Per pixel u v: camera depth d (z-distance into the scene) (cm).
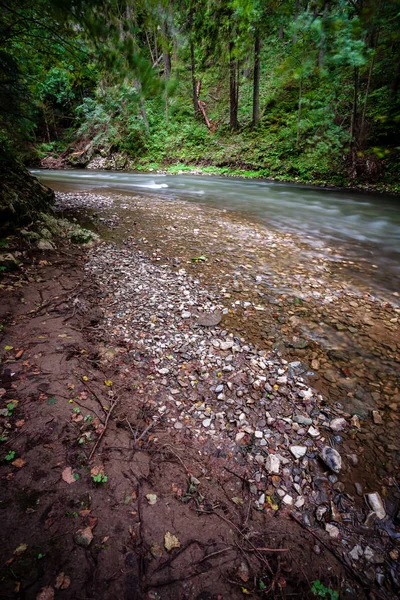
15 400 268
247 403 322
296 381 355
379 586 193
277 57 1548
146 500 212
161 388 331
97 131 2603
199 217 982
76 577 166
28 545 175
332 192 1394
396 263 670
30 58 572
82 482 213
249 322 462
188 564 183
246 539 205
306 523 224
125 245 723
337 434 294
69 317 414
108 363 350
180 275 592
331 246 761
